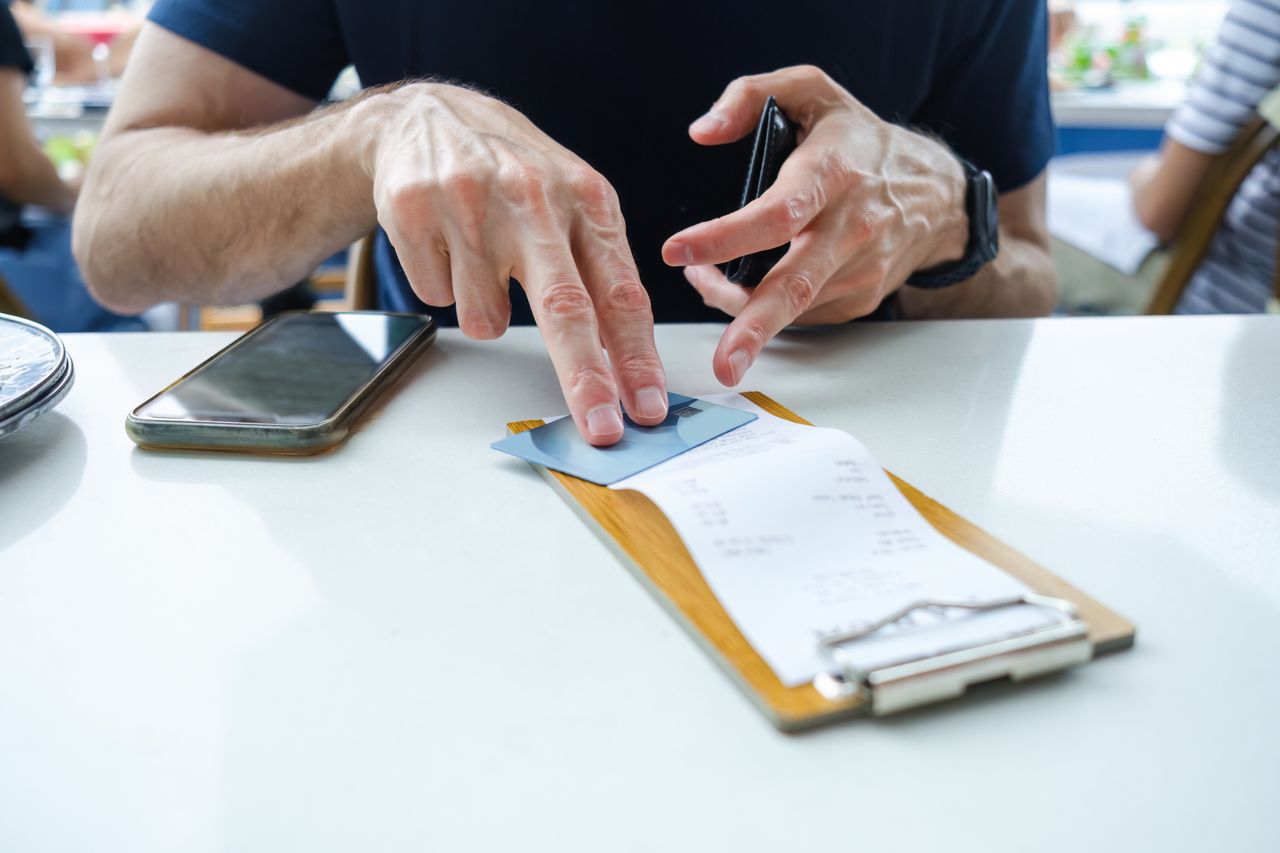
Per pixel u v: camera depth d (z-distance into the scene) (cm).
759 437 50
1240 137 152
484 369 65
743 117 71
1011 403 60
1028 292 99
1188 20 286
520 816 28
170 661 34
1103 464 51
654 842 27
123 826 27
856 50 94
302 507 46
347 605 38
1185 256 161
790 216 61
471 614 37
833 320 74
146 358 67
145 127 94
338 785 29
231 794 28
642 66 91
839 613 35
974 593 36
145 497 47
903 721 31
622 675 33
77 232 94
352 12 91
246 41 93
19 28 177
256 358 62
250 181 78
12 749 30
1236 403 61
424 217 59
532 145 62
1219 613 38
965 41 100
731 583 36
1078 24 280
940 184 77
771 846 26
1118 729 31
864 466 45
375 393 58
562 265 55
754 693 31
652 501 43
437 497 47
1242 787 29
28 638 36
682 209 97
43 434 54
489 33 89
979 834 27
